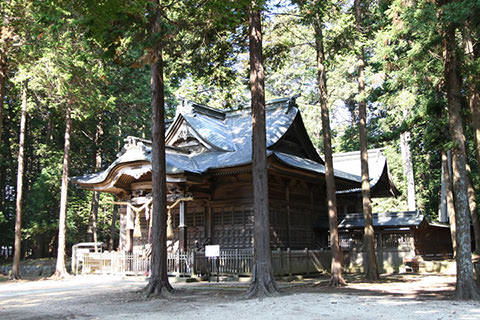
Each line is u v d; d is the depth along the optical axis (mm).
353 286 19438
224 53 20969
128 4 12172
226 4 14047
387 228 30656
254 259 16641
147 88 38688
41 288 22125
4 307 15078
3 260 43594
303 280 23875
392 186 41031
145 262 27328
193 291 18719
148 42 13000
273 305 13750
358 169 39906
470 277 14477
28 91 30609
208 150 30531
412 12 15758
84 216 41344
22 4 19234
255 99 17531
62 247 29891
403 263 29516
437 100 21844
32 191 38531
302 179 29844
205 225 29234
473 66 15617
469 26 16344
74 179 29969
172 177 25172
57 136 42625
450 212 25484
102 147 44281
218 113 35438
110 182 28375
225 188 28859
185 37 20484
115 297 17188
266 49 22234
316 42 21359
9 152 43438
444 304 13156
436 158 49688
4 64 22047
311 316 11531
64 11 13906
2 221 36406
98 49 20141
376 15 22875
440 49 18234
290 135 32875
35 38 19844
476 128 18297
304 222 32344
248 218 27766
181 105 32719
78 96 24172
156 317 12047
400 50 22938
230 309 13297
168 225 26609
